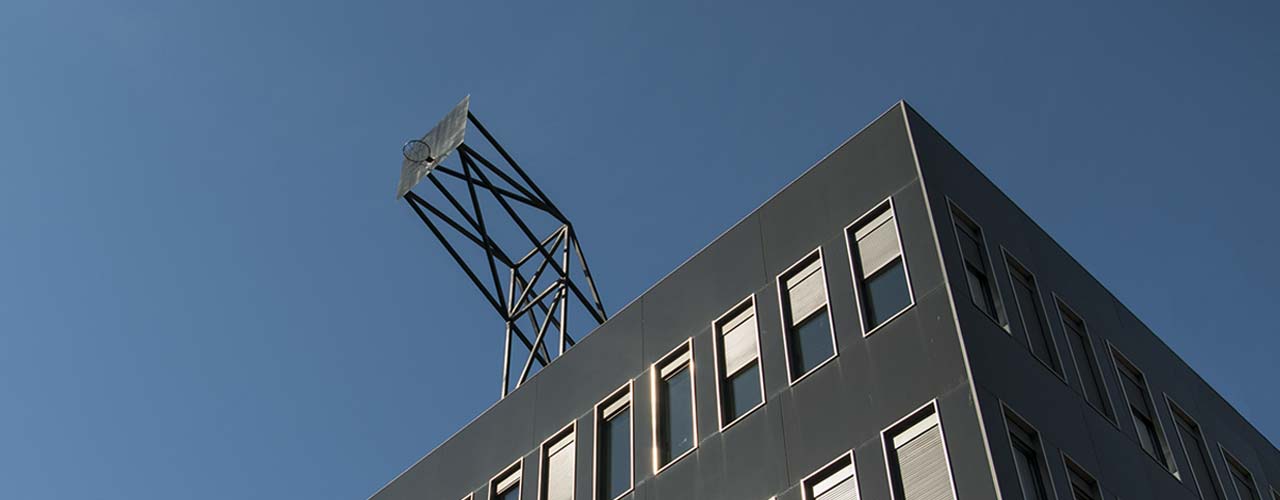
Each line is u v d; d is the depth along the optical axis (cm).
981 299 2405
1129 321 2955
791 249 2675
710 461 2508
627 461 2717
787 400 2444
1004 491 2006
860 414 2289
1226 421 3111
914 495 2117
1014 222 2703
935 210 2453
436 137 3684
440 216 3622
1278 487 3116
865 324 2398
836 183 2680
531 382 3144
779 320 2584
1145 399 2803
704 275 2841
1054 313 2611
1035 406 2275
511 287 3662
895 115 2659
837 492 2238
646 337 2880
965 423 2116
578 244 3634
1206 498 2698
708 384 2639
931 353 2250
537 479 2911
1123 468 2436
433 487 3206
